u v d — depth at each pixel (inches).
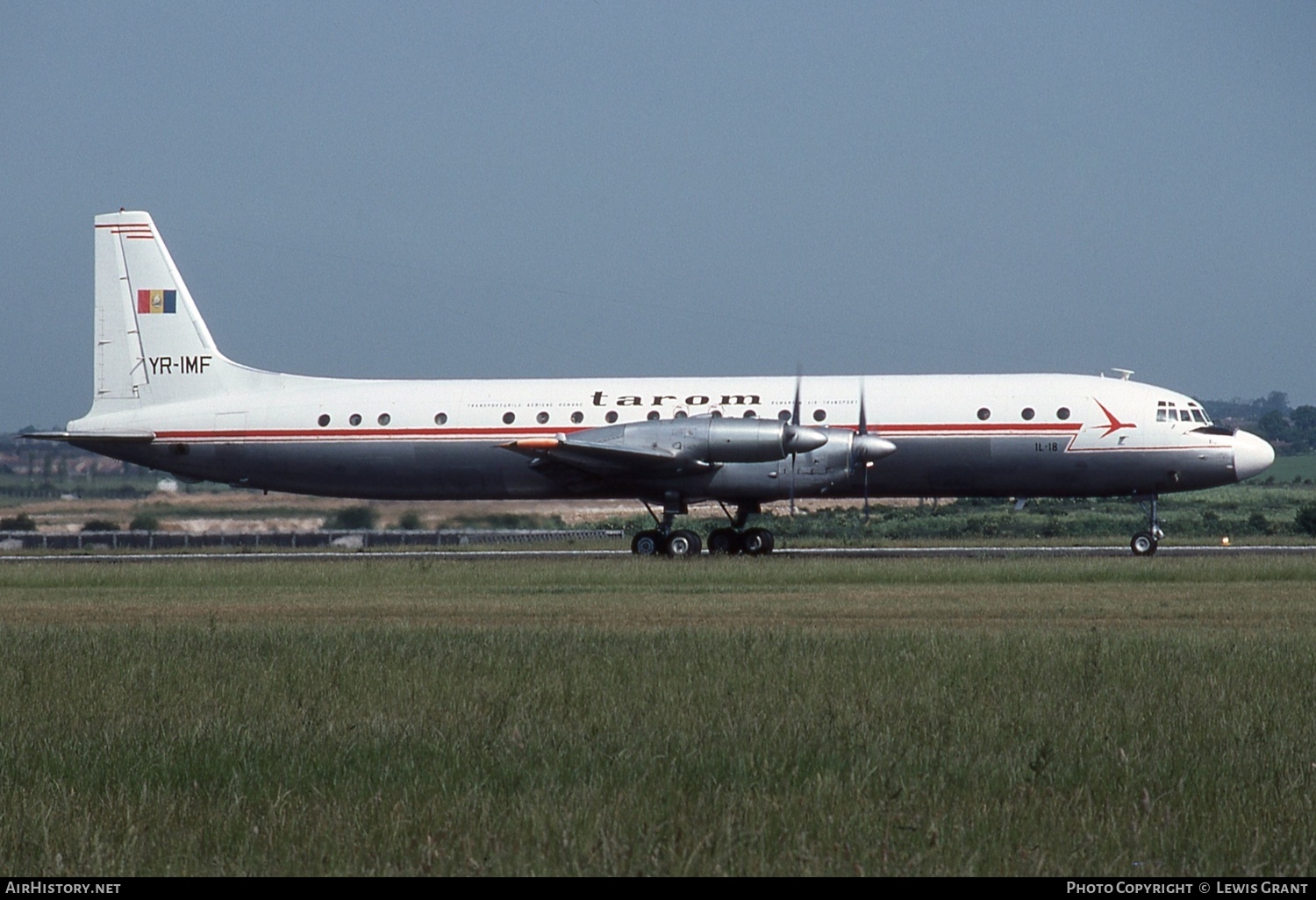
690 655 2864.2
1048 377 6441.9
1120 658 2768.2
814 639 3090.6
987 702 2347.4
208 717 2283.5
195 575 5536.4
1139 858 1520.7
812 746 2004.2
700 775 1856.5
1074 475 6314.0
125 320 7352.4
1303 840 1576.0
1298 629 3393.2
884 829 1601.9
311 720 2203.5
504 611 4025.6
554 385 6835.6
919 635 3171.8
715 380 6678.2
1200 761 1919.3
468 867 1481.3
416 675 2669.8
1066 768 1882.4
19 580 5423.2
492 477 6850.4
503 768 1910.7
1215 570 5108.3
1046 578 4965.6
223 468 7165.4
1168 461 6225.4
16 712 2359.7
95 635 3353.8
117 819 1674.5
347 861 1514.5
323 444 6973.4
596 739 2065.7
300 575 5506.9
